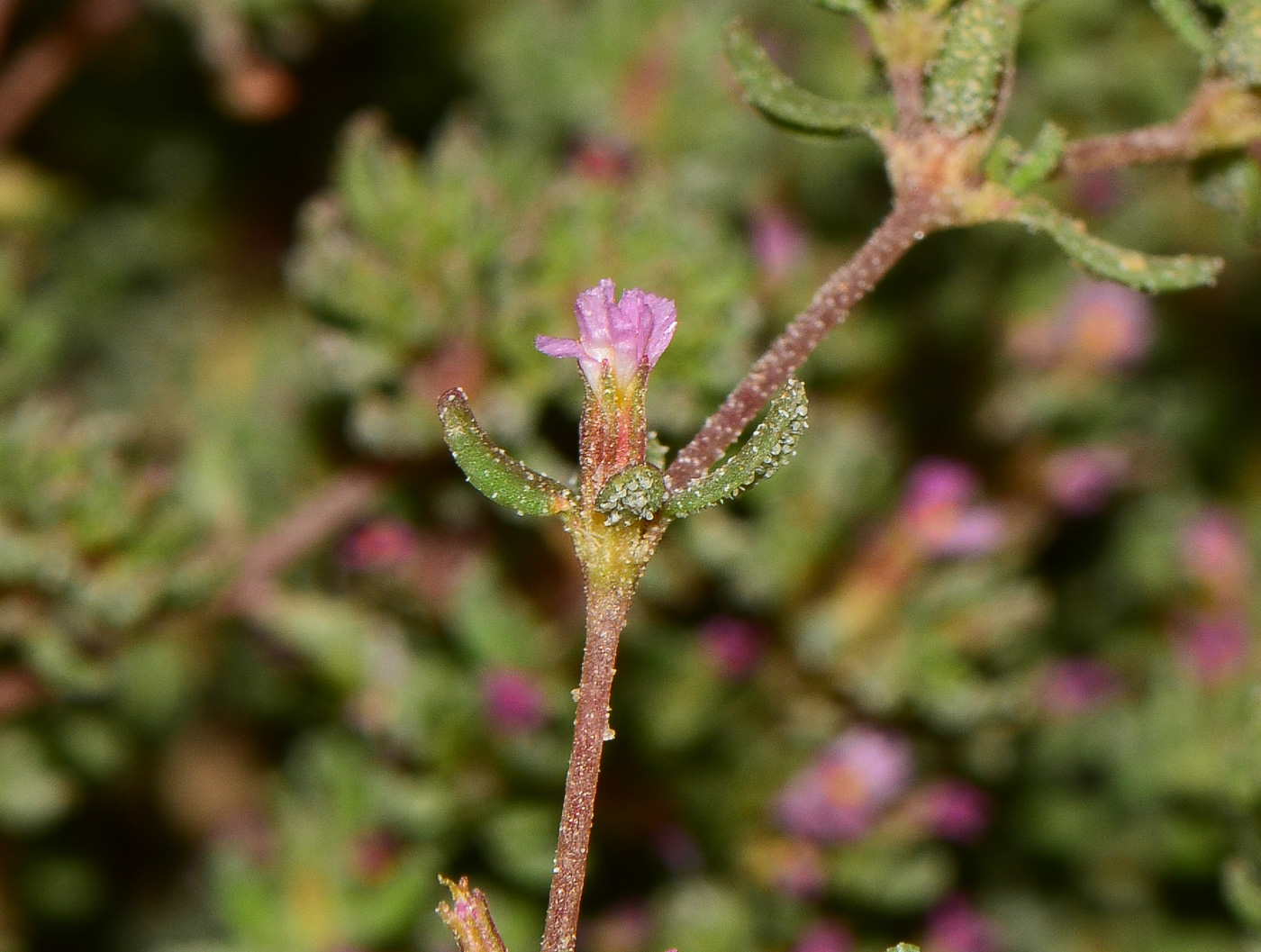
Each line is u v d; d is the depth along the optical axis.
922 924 0.16
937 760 0.16
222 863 0.15
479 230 0.14
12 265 0.16
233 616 0.15
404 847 0.15
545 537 0.15
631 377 0.11
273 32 0.16
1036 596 0.16
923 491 0.15
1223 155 0.12
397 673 0.15
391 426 0.15
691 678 0.15
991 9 0.12
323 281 0.14
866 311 0.16
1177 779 0.16
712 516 0.15
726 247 0.15
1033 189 0.12
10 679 0.15
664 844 0.15
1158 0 0.12
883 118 0.12
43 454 0.15
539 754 0.15
